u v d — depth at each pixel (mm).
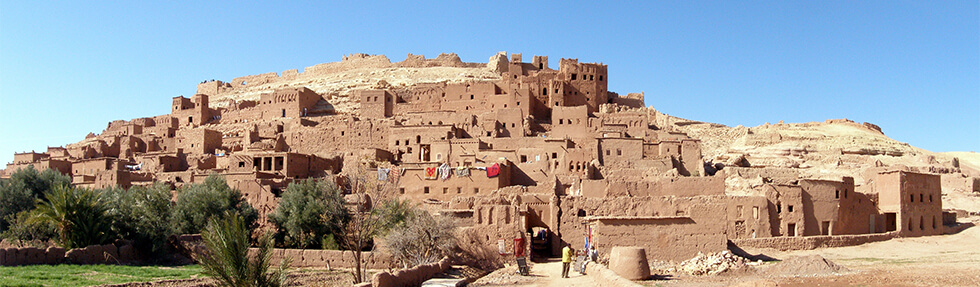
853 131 117312
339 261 48969
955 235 65750
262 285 32250
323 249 52875
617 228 47844
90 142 114438
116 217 51750
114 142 107812
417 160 86625
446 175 71375
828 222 63062
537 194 59312
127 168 92250
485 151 81625
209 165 93188
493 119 91375
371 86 125875
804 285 38250
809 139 108125
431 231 47781
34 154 101375
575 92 106688
